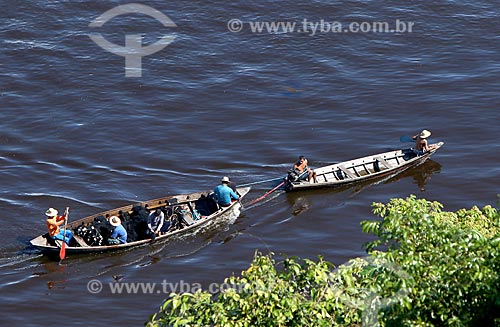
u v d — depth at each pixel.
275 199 115.81
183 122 136.50
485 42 161.00
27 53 155.62
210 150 128.62
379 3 172.75
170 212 107.50
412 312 54.31
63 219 102.81
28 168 123.50
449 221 59.97
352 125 135.38
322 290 54.88
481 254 55.06
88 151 128.00
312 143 130.38
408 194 117.00
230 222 110.38
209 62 154.12
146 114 138.75
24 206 114.12
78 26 164.62
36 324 92.31
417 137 124.25
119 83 147.25
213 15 168.38
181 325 55.66
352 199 116.06
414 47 159.12
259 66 153.50
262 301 54.50
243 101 142.50
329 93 144.75
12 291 97.62
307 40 160.75
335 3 172.25
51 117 137.62
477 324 54.81
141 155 127.12
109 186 119.62
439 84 146.62
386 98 142.62
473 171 121.88
